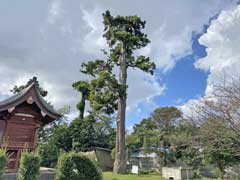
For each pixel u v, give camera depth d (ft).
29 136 37.27
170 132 110.83
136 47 79.97
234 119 27.27
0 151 20.49
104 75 68.80
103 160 94.07
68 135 100.42
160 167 98.32
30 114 38.32
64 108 102.32
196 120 33.58
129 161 109.50
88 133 107.04
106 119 116.37
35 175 21.03
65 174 24.32
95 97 69.31
